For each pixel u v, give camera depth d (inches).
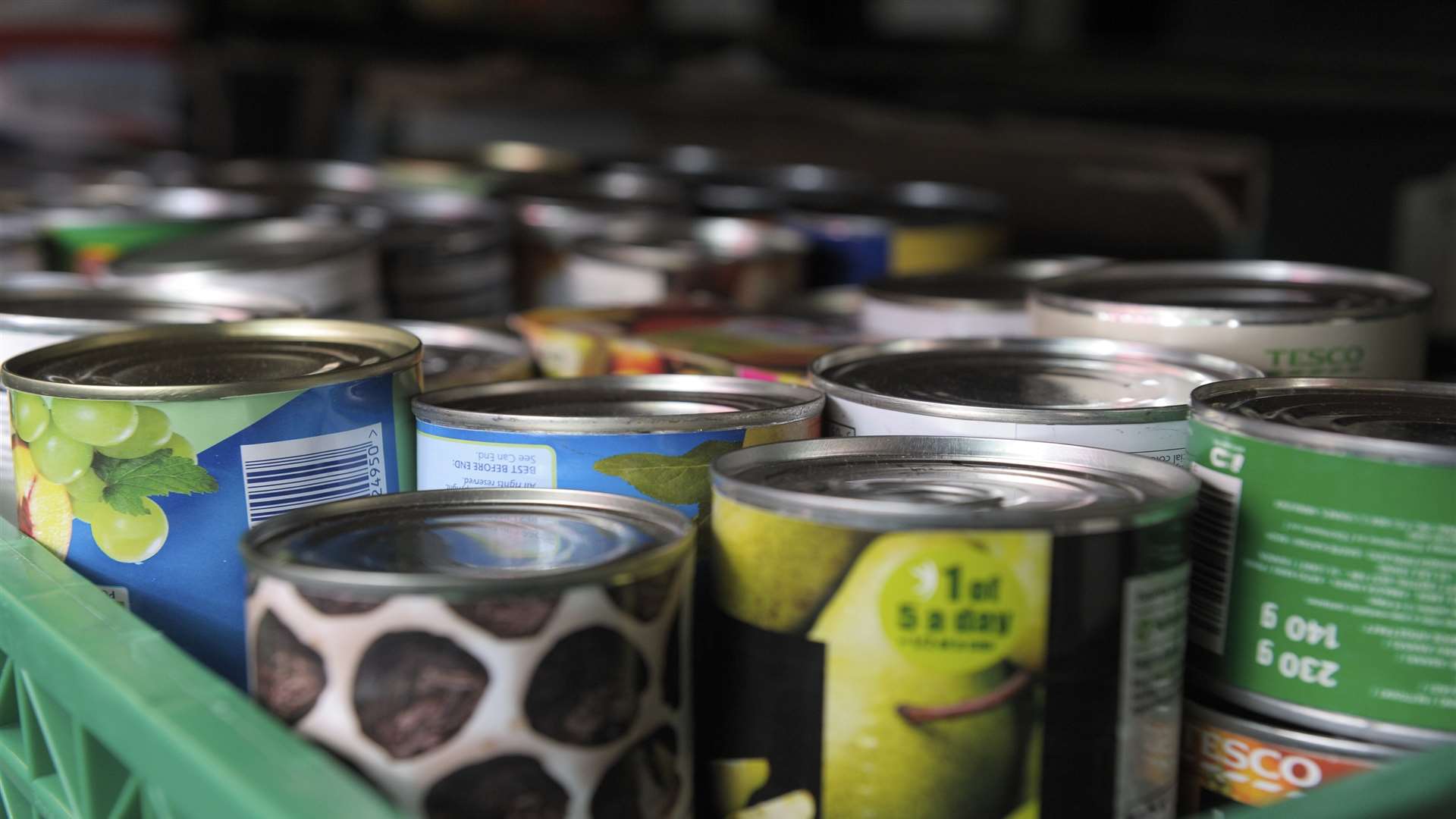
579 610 16.4
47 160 55.2
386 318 28.6
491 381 21.9
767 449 18.5
